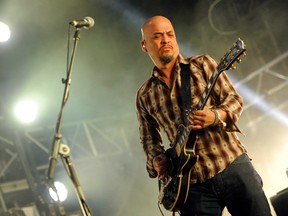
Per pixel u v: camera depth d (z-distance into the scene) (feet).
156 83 11.77
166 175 11.57
